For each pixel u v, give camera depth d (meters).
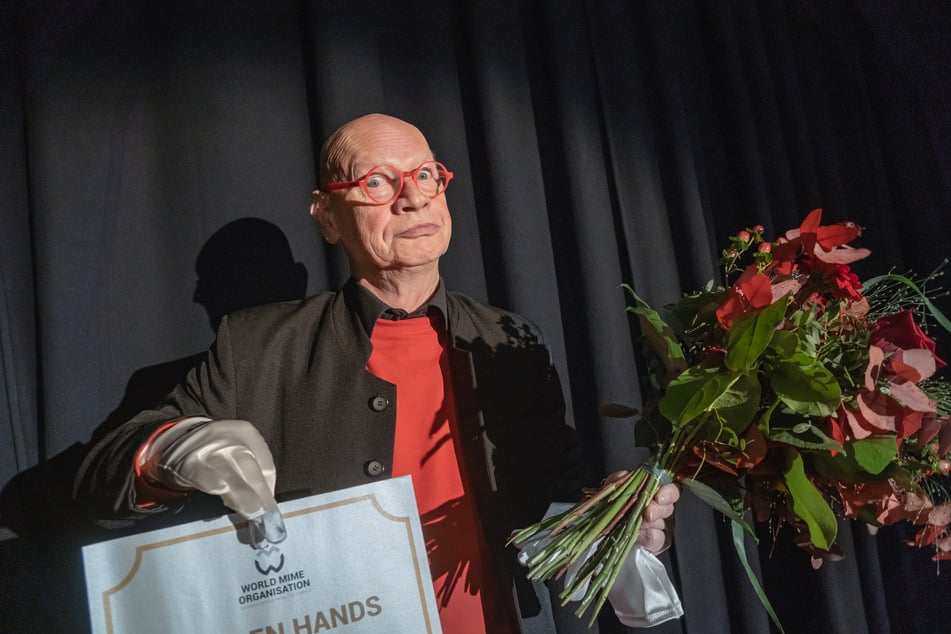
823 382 0.82
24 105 1.21
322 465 1.02
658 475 0.94
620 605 1.03
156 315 1.30
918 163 2.03
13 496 1.15
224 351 1.06
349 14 1.39
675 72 1.71
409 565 0.83
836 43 2.04
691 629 1.51
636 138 1.65
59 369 1.17
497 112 1.51
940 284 1.98
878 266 1.99
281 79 1.40
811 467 0.93
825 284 0.92
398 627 0.81
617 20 1.66
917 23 1.97
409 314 1.13
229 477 0.79
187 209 1.33
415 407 1.09
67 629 1.13
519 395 1.15
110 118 1.28
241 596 0.76
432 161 1.12
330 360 1.08
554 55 1.59
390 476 1.03
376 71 1.41
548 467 1.16
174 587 0.75
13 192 1.21
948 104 1.99
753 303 0.87
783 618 1.75
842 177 2.02
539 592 1.17
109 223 1.26
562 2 1.61
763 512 0.97
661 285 1.61
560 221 1.61
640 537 0.98
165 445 0.85
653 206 1.64
